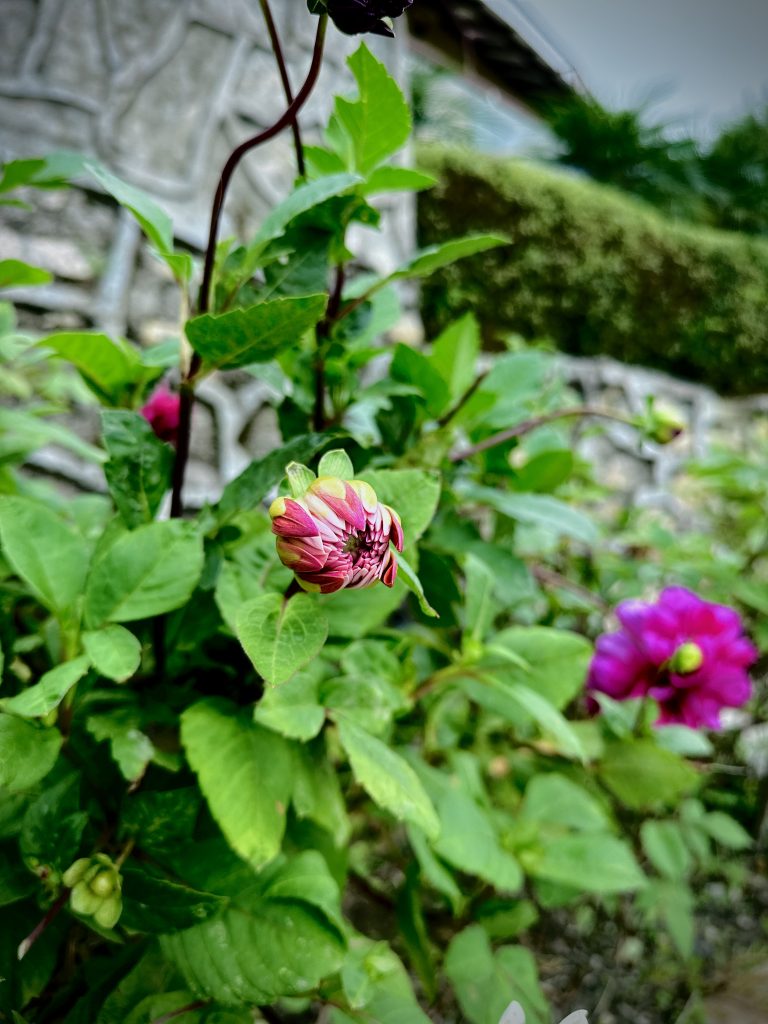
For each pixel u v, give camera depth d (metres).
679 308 2.48
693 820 0.67
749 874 0.85
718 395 2.68
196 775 0.32
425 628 0.47
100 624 0.27
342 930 0.27
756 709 0.86
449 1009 0.51
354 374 0.39
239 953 0.27
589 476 0.75
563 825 0.51
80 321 1.10
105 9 1.12
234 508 0.30
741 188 3.48
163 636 0.32
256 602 0.24
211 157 1.21
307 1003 0.41
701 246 2.44
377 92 0.30
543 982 0.63
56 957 0.29
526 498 0.42
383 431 0.39
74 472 1.07
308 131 1.28
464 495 0.41
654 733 0.55
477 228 2.22
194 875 0.29
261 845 0.27
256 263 0.30
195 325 0.27
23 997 0.27
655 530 0.70
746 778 0.89
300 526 0.22
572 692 0.40
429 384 0.38
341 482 0.23
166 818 0.27
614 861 0.44
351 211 0.30
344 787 0.46
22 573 0.28
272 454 0.30
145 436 0.30
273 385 0.36
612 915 0.70
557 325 2.38
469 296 2.27
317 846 0.35
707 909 0.80
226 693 0.34
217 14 1.20
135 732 0.28
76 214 1.10
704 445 1.96
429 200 2.18
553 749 0.55
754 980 0.68
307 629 0.23
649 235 2.36
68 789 0.26
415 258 0.32
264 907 0.28
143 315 1.16
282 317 0.27
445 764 0.50
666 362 2.60
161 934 0.26
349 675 0.32
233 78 1.22
